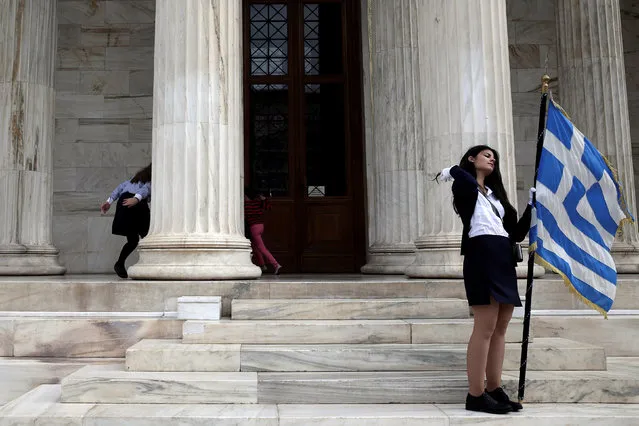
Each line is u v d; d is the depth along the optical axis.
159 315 5.86
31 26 9.66
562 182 4.18
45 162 9.77
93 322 5.45
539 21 12.77
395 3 9.75
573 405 4.15
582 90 9.84
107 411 3.89
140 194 7.90
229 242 6.48
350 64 12.45
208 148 6.66
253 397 4.18
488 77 6.70
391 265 9.34
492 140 6.61
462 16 6.76
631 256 8.88
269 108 12.41
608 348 5.72
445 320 5.43
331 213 12.15
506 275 3.83
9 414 3.79
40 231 9.62
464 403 4.20
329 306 5.59
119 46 12.14
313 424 3.71
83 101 11.98
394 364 4.63
